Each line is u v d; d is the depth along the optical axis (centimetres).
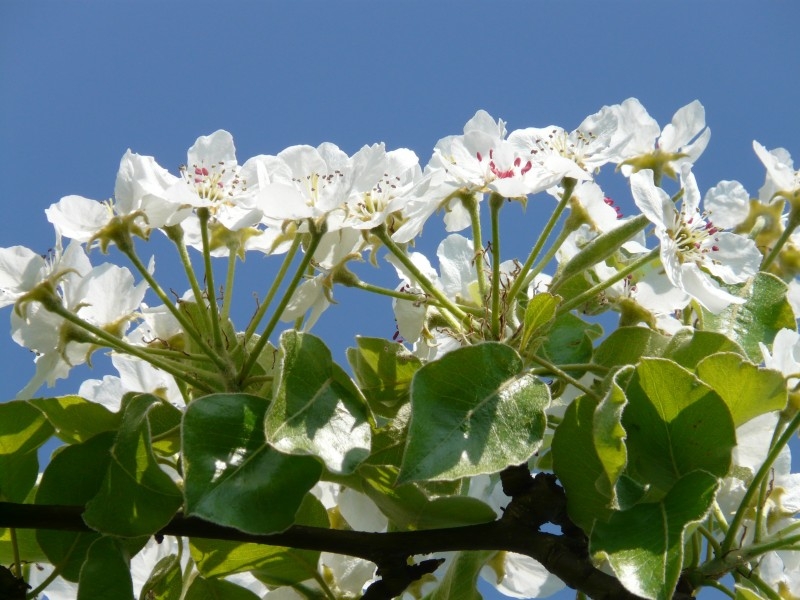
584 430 59
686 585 60
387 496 61
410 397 57
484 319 61
